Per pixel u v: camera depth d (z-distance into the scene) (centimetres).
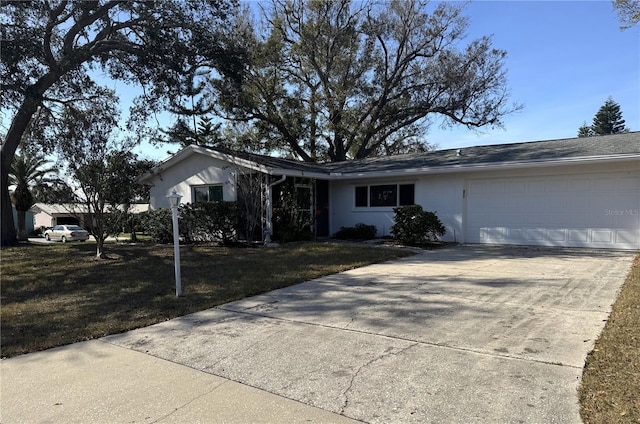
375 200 1529
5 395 341
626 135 1285
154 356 421
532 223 1206
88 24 1509
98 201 1067
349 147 2958
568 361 366
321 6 2623
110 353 433
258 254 1087
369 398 316
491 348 404
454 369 360
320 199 1616
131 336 487
